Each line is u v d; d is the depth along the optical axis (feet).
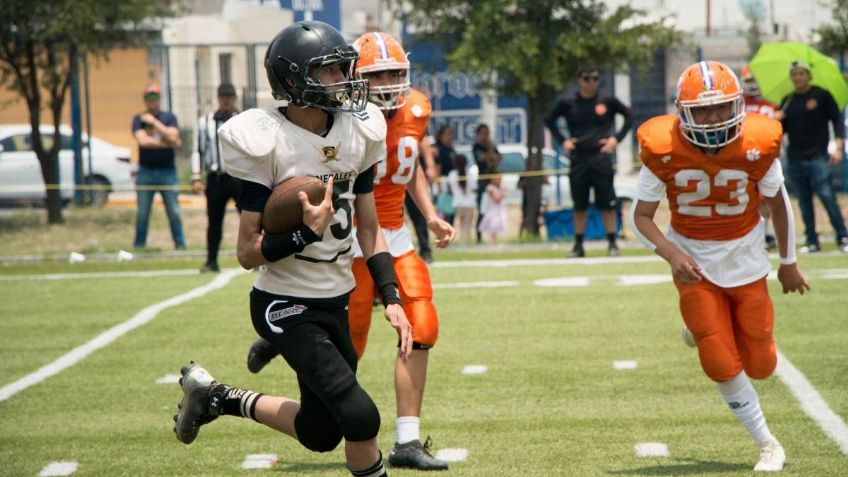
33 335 99.35
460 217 181.47
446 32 190.39
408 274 61.00
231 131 44.80
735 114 54.08
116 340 95.81
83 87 227.20
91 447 63.00
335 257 46.70
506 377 78.33
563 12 187.01
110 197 240.53
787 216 57.06
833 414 64.95
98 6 191.11
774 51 142.61
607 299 111.55
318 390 45.42
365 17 289.12
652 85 273.75
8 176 232.94
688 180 55.31
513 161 239.71
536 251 163.53
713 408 68.23
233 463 59.36
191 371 50.29
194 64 229.86
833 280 118.42
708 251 56.39
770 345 56.80
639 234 56.90
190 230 202.39
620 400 70.90
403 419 58.44
